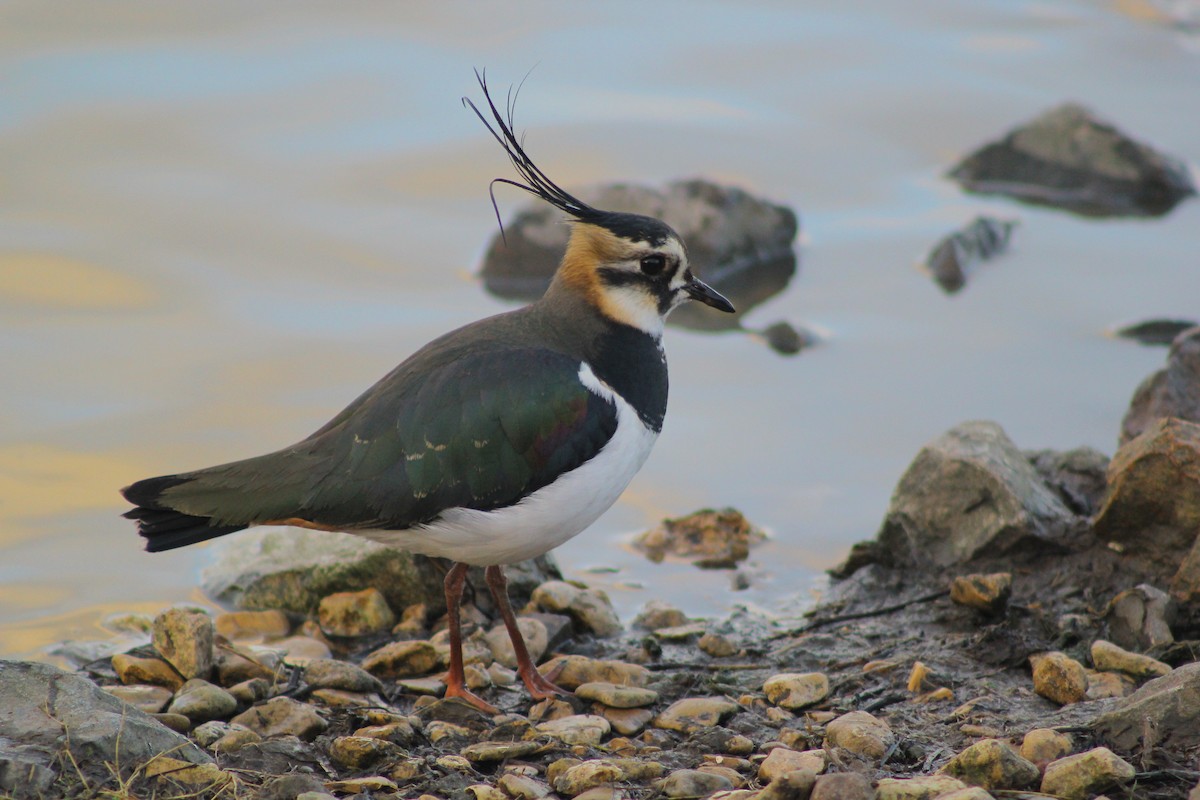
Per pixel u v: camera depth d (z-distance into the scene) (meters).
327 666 10.41
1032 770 8.35
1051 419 14.93
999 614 11.22
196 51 21.48
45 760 7.94
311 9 23.02
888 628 11.50
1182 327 16.69
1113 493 11.45
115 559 12.54
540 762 9.16
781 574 12.77
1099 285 17.97
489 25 23.11
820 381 15.83
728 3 24.81
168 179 18.69
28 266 16.78
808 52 23.22
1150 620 10.59
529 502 9.70
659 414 10.50
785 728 9.67
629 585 12.63
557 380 9.76
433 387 9.70
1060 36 24.38
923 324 17.06
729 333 17.00
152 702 9.91
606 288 10.33
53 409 14.41
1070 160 20.64
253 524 9.61
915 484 12.44
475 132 20.19
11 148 18.92
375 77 21.23
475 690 10.60
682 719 9.85
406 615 11.88
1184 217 20.09
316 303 16.72
